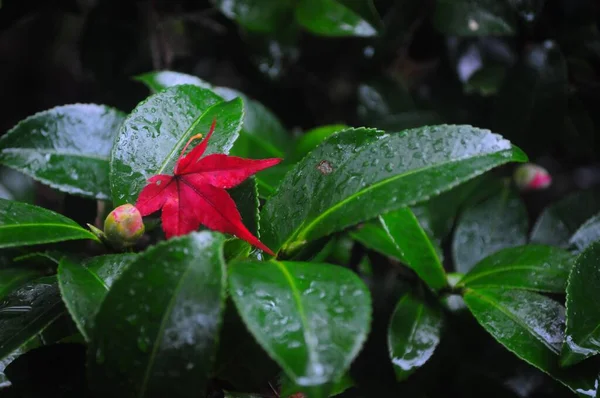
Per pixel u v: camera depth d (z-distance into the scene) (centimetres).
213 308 39
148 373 39
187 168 43
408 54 68
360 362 51
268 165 43
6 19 64
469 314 50
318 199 43
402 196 41
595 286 43
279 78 66
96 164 48
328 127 56
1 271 49
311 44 67
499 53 62
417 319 48
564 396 51
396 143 43
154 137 45
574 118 61
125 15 65
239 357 42
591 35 60
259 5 60
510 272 47
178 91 46
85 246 52
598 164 65
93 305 41
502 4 59
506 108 57
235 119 46
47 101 101
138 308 39
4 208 42
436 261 48
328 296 39
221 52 70
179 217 42
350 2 58
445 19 60
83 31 65
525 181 59
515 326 45
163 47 67
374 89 66
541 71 57
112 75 66
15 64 99
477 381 51
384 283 57
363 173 43
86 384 44
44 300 43
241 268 40
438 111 67
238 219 42
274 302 39
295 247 43
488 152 42
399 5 62
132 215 43
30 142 48
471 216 56
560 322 45
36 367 44
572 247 51
